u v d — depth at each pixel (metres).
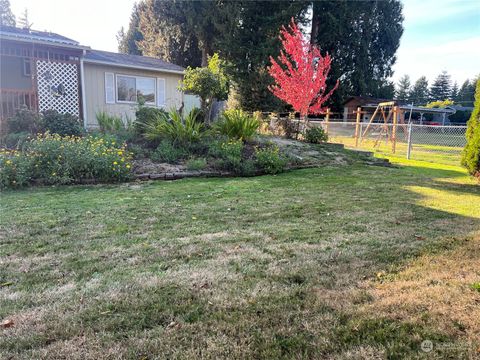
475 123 6.64
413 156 11.76
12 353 1.68
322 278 2.46
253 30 20.81
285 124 12.02
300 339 1.79
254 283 2.38
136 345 1.74
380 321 1.94
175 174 6.73
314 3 23.94
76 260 2.77
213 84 9.93
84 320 1.96
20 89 10.53
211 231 3.51
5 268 2.62
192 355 1.67
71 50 10.48
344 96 28.77
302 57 13.98
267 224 3.76
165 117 9.25
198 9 21.20
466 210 4.41
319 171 7.83
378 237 3.33
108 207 4.43
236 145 7.86
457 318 1.97
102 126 9.63
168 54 23.64
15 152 6.22
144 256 2.85
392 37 30.77
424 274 2.53
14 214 4.06
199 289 2.30
